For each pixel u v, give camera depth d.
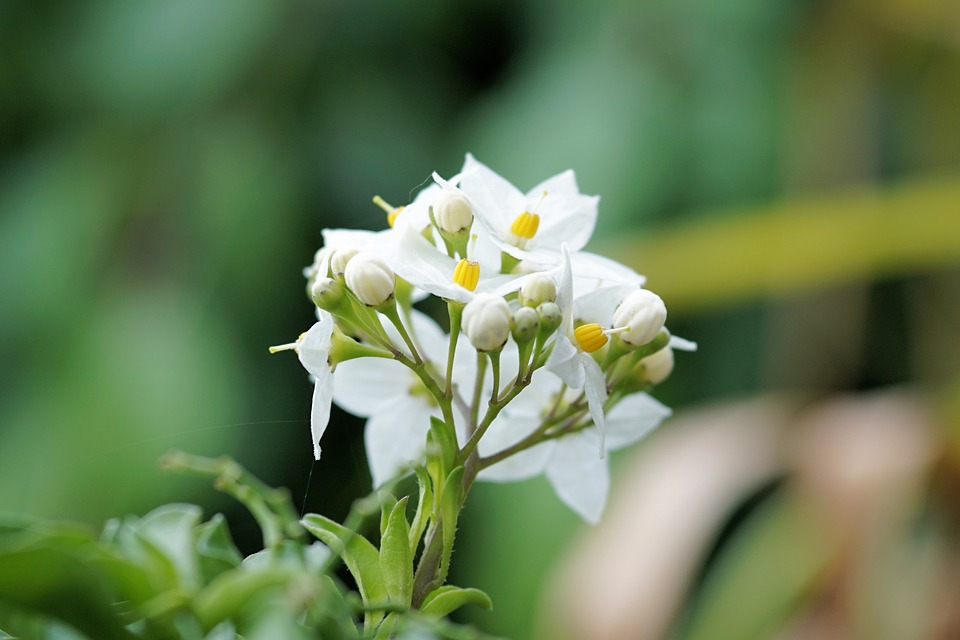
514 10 0.91
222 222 0.82
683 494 0.65
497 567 0.73
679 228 0.75
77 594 0.34
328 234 0.39
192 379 0.77
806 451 0.67
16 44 0.88
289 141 0.85
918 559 0.67
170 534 0.35
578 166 0.80
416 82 0.89
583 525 0.70
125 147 0.85
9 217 0.84
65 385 0.78
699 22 0.86
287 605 0.34
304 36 0.86
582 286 0.40
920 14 0.84
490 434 0.40
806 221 0.73
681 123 0.83
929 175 0.90
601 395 0.38
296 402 0.83
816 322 0.82
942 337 0.88
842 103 0.86
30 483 0.75
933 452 0.64
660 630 0.61
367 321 0.38
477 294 0.38
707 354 0.83
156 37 0.86
